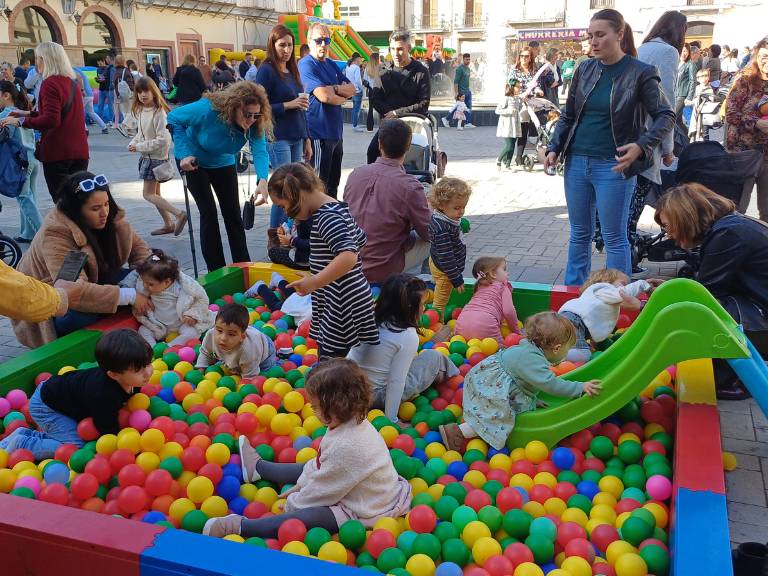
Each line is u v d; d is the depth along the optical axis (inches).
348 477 120.3
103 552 98.2
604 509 125.1
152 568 96.0
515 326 209.6
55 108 280.7
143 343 143.6
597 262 291.1
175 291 205.2
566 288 218.5
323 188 156.3
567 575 104.7
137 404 150.6
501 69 1349.7
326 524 120.9
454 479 139.3
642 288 181.5
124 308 207.6
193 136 243.0
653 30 247.6
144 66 1363.2
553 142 226.4
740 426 162.2
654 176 234.2
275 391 170.2
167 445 141.2
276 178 150.0
